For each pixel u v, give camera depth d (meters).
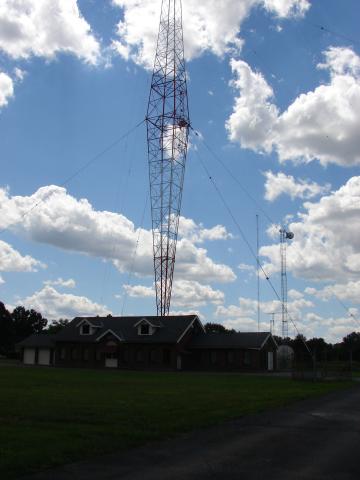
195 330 71.62
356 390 34.12
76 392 26.72
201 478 9.66
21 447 11.78
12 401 21.36
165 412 18.67
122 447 12.42
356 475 10.03
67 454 11.34
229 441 13.50
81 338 73.62
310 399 26.44
